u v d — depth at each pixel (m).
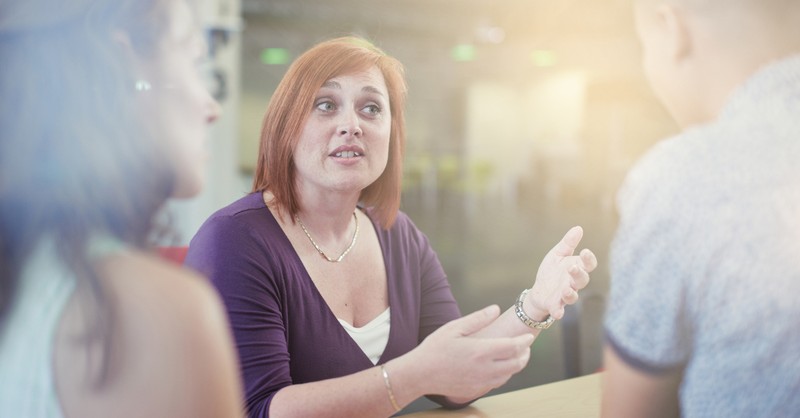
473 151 16.11
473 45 14.62
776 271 0.67
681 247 0.70
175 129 0.52
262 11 12.55
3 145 0.48
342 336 1.26
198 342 0.47
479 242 8.31
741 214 0.68
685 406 0.73
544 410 1.24
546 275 1.16
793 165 0.67
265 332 1.13
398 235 1.44
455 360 0.95
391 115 1.36
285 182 1.26
